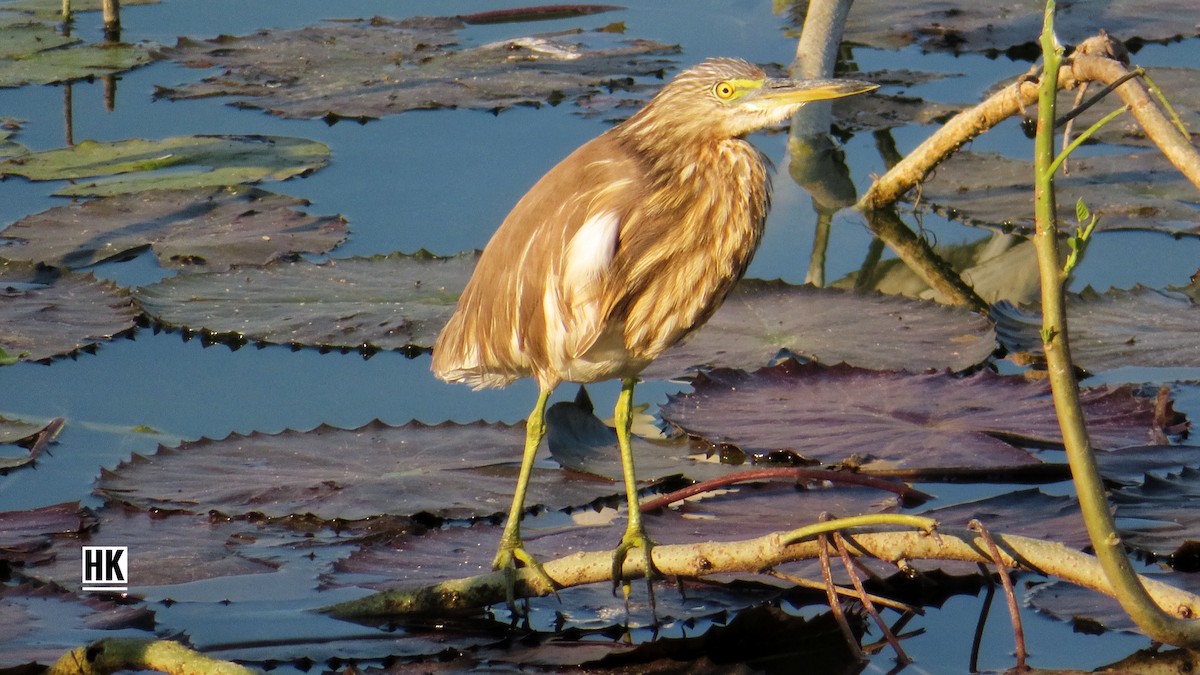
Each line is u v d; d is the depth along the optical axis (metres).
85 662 7.35
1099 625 8.11
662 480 9.80
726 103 8.66
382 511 9.18
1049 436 10.14
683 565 8.23
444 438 10.22
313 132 16.73
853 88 8.58
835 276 13.84
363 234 14.03
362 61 19.22
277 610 8.26
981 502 9.27
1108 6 21.00
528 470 8.73
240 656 7.82
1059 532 8.77
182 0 22.47
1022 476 9.77
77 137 16.56
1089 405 10.62
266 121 17.08
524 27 21.20
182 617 8.14
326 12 21.81
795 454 10.05
